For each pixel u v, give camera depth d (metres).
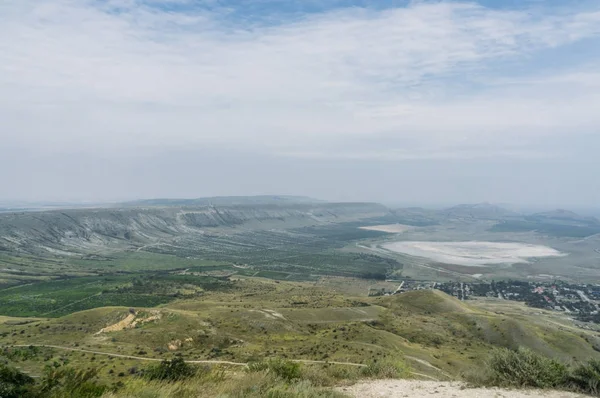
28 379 13.54
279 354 60.72
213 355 62.47
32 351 61.22
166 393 13.48
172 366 18.34
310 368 18.28
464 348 87.81
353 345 69.50
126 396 13.04
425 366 56.59
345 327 91.62
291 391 13.60
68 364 50.00
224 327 90.75
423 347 83.06
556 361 16.16
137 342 78.38
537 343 94.12
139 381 15.01
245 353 63.72
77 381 13.73
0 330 89.94
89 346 73.12
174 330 85.31
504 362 16.19
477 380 15.90
